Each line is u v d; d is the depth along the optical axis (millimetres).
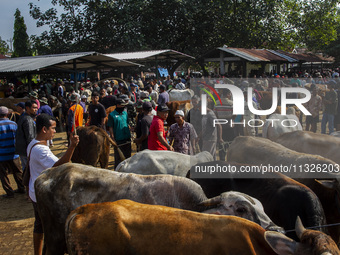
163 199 3658
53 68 17156
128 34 30078
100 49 31172
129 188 3732
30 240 5609
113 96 11680
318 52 42781
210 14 33562
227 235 2701
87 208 3051
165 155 5086
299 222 2752
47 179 3930
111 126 7801
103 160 7820
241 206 3213
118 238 2816
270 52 29984
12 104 15430
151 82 19922
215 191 4059
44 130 4422
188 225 2787
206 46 34250
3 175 7504
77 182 3805
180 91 15070
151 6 32062
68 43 31562
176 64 30812
